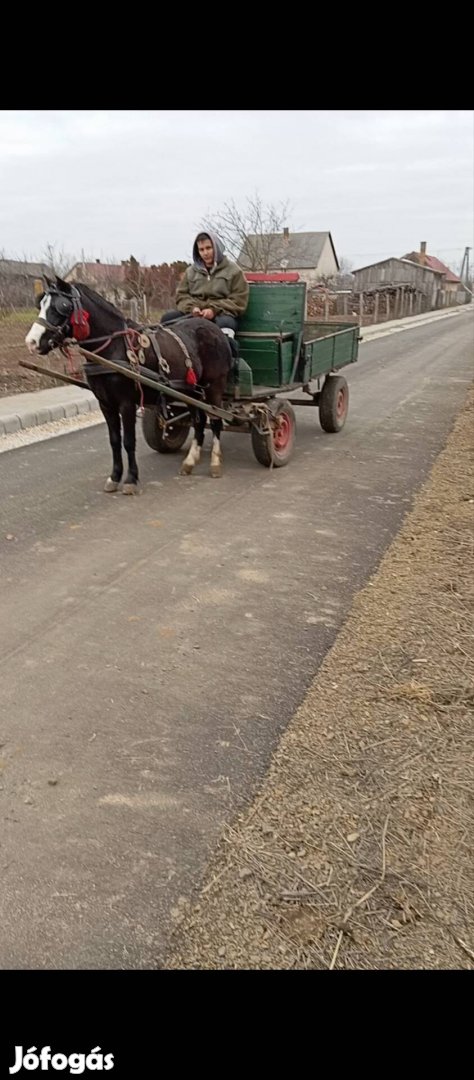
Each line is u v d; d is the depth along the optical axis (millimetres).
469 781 2662
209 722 3080
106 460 7648
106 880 2287
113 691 3322
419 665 3414
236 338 7191
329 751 2852
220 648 3705
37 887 2262
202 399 6656
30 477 6945
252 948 2057
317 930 2105
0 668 3512
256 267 25328
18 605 4184
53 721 3094
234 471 7238
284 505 6121
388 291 43094
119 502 6160
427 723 2990
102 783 2725
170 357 6086
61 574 4629
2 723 3080
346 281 67125
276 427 7172
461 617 3881
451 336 26141
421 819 2490
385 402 11602
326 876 2279
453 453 7984
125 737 2988
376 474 7176
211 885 2260
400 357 18625
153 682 3393
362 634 3783
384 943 2064
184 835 2463
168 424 6762
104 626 3939
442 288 71125
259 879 2275
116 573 4648
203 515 5828
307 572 4688
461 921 2121
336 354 8656
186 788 2686
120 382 5859
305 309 7430
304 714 3105
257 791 2660
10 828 2502
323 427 9023
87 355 5535
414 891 2219
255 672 3475
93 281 23422
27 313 20766
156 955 2045
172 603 4227
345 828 2465
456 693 3174
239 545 5168
